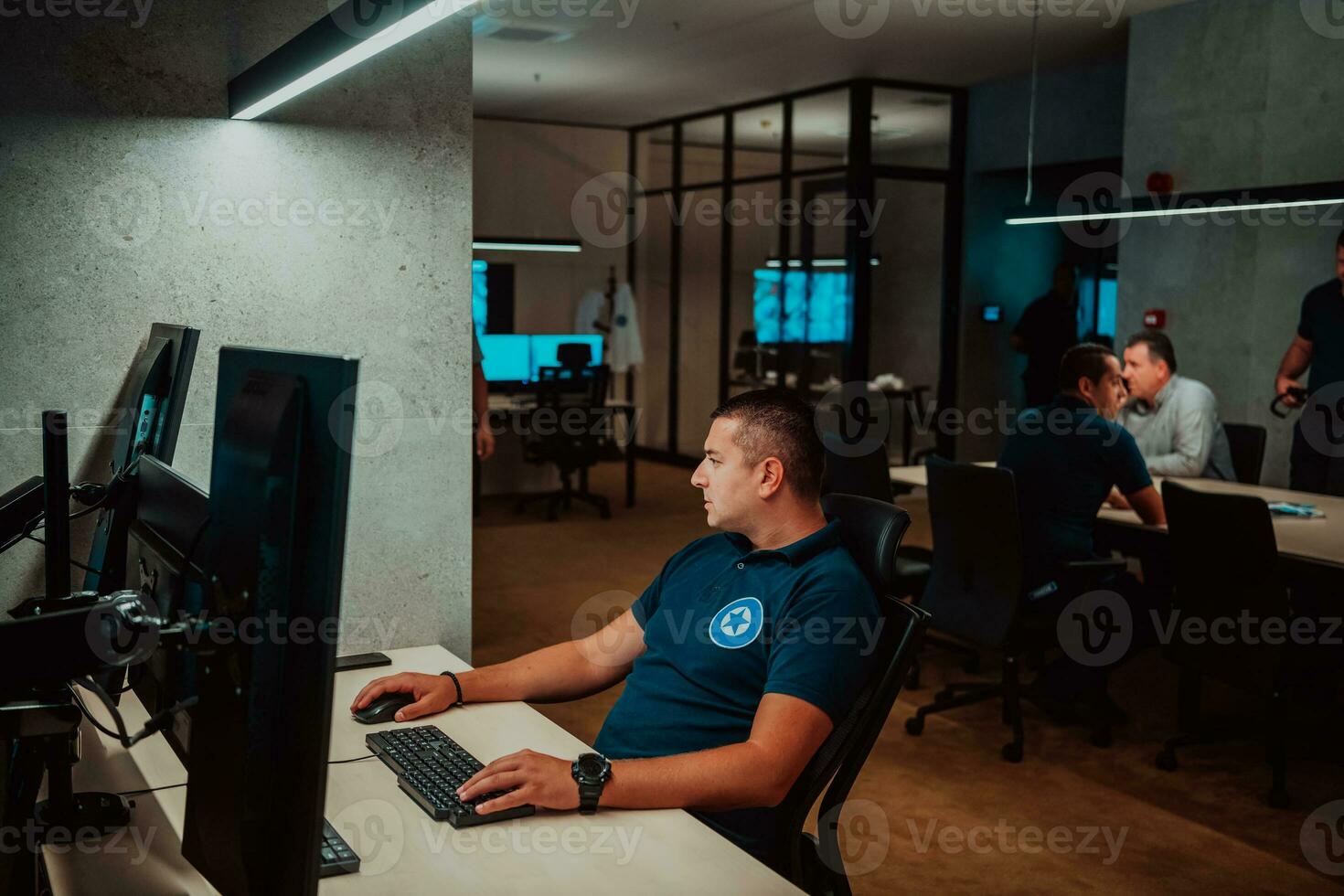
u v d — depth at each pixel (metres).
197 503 1.24
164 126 2.04
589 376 7.58
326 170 2.18
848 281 8.07
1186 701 3.61
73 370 2.02
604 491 8.74
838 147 8.09
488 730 1.82
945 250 8.41
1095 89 7.24
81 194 1.99
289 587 1.01
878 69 7.53
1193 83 5.74
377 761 1.68
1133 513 3.96
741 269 9.20
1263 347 5.53
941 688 4.27
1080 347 3.71
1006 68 7.45
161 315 2.08
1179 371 5.91
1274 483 5.54
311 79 1.69
